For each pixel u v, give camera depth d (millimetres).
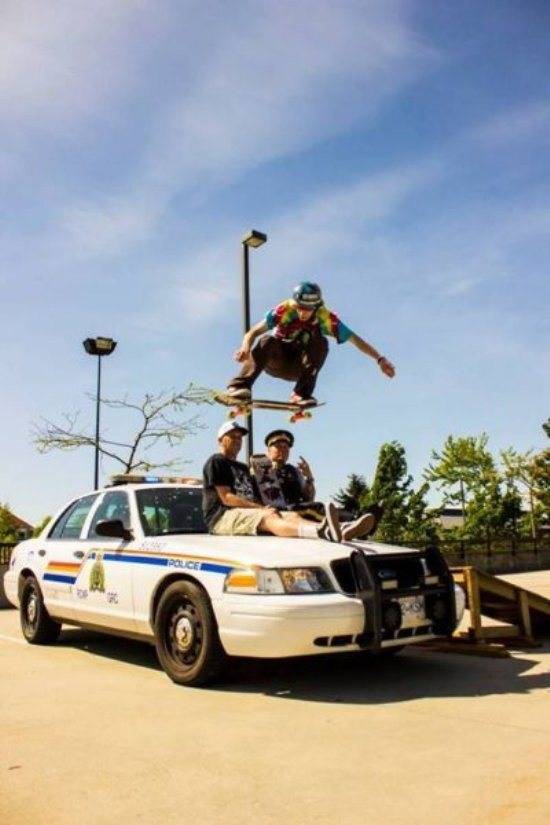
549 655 6707
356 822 2875
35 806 3104
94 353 17734
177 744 3971
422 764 3533
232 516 6219
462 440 42719
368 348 6668
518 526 45406
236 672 5949
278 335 6387
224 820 2934
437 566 5766
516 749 3723
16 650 7328
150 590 5906
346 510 6879
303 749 3838
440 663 6332
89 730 4266
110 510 7027
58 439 17453
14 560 8281
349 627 5078
